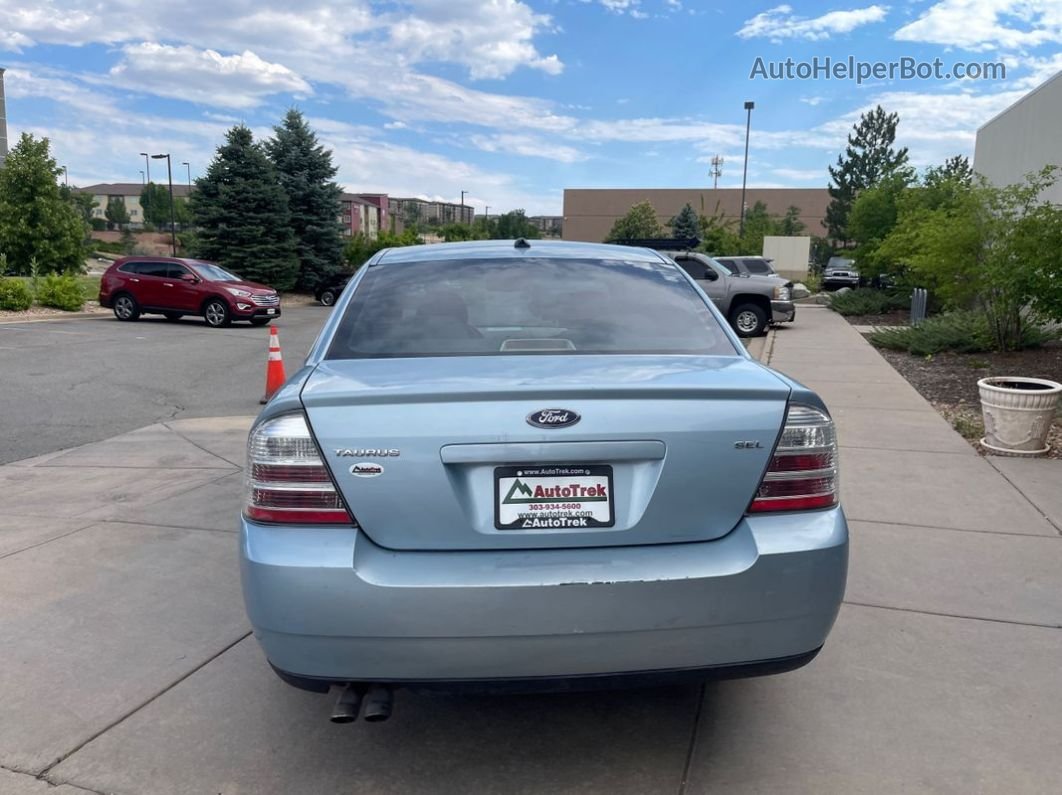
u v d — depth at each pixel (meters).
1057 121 15.03
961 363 12.32
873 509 5.37
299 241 32.62
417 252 3.84
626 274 3.62
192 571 4.50
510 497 2.45
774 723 3.04
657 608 2.41
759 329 17.45
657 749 2.90
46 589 4.26
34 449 7.47
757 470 2.53
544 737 2.98
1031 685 3.26
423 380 2.61
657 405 2.49
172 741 2.96
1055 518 5.18
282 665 2.47
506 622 2.37
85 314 22.86
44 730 3.02
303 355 14.95
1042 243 10.20
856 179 54.34
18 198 29.23
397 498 2.42
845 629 3.73
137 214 141.38
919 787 2.66
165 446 7.51
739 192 81.44
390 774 2.78
